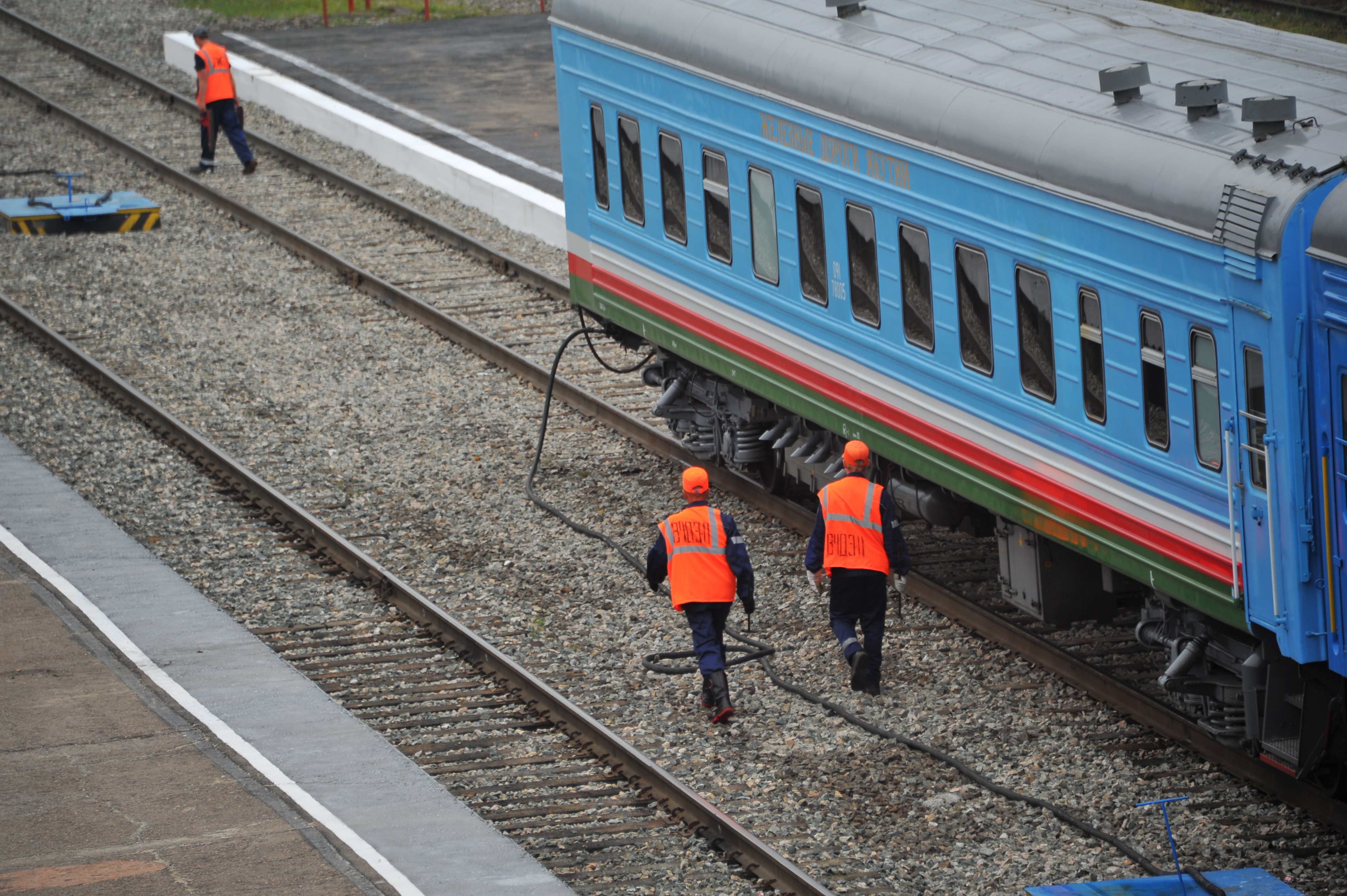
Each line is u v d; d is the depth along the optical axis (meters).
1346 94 37.97
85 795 37.50
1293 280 34.09
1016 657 46.47
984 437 44.84
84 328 75.44
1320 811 37.81
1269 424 35.03
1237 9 109.69
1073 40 45.56
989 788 39.69
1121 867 36.22
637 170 58.38
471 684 45.72
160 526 56.16
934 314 45.72
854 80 47.44
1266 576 35.94
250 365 71.31
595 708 44.41
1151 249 37.78
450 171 93.50
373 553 54.44
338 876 33.97
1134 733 42.19
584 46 60.19
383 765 39.81
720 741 42.66
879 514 44.03
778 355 52.75
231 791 37.62
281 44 130.38
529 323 75.25
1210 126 37.91
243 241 86.94
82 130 106.62
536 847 37.44
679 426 61.34
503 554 54.47
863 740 42.44
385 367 70.88
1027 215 41.59
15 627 47.16
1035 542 46.09
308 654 47.50
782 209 51.19
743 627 49.31
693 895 35.38
